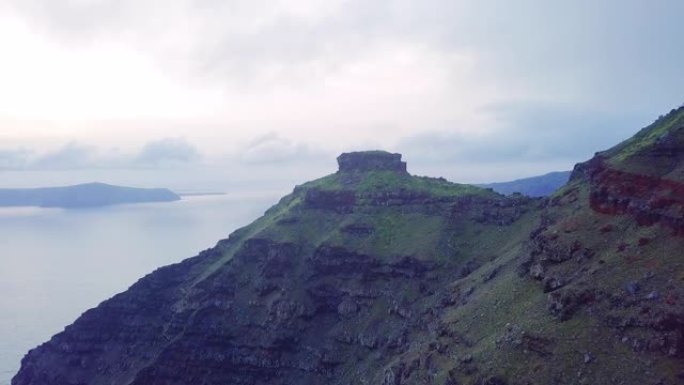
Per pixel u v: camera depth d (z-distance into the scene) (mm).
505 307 151250
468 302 175000
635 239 135250
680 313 111750
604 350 117375
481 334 148000
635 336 115562
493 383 125688
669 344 110750
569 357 120062
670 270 121750
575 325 125500
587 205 161625
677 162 142625
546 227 179875
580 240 147250
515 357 128625
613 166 153875
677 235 127750
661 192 136875
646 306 117875
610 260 134625
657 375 107812
